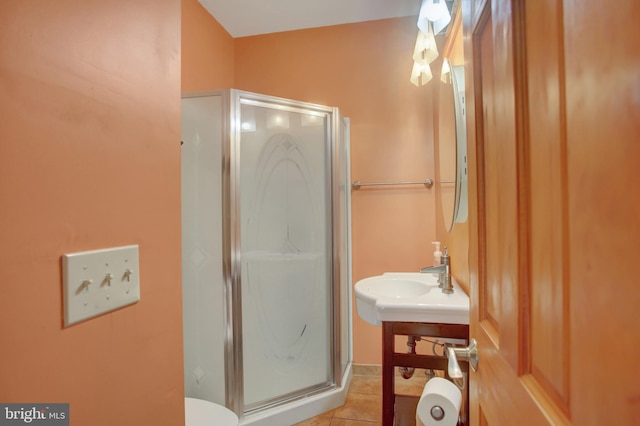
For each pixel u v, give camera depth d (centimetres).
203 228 163
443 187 174
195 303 163
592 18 30
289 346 180
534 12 43
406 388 196
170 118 68
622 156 26
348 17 212
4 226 38
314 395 176
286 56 227
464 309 110
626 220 26
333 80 220
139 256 59
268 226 176
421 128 207
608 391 28
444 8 144
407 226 209
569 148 34
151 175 62
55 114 44
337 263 189
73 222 46
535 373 44
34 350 41
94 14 50
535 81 43
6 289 38
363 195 215
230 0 196
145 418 60
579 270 33
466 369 100
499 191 56
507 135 51
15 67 39
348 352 215
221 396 160
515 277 48
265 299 175
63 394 45
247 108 169
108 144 52
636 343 25
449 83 150
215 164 161
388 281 160
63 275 45
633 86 25
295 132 183
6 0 38
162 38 66
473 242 74
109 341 53
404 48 210
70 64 46
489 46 63
